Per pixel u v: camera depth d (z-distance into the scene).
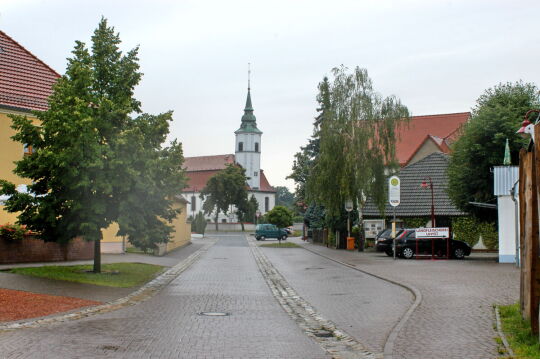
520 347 9.07
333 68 44.06
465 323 11.59
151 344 9.86
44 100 29.73
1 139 27.55
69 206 20.02
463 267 26.34
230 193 106.19
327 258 36.59
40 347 9.48
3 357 8.74
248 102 144.38
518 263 26.27
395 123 43.09
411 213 45.31
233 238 76.94
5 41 31.66
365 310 14.29
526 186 10.41
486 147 35.28
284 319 12.95
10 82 29.36
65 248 26.33
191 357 8.92
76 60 21.06
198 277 23.55
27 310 13.29
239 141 142.75
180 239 50.81
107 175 19.81
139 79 22.22
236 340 10.38
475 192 35.91
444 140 68.56
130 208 20.69
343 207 47.66
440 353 9.02
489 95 46.38
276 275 24.62
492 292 16.56
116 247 33.75
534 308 9.63
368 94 43.22
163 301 15.89
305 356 9.19
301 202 74.69
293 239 77.75
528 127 18.25
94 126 20.09
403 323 11.81
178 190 22.06
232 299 16.47
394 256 33.41
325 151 43.19
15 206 19.95
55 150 19.64
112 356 8.90
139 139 20.09
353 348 9.89
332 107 43.47
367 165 42.19
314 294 17.81
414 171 47.81
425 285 18.97
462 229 44.81
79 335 10.61
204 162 145.88
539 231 9.44
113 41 21.91
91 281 19.41
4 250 23.59
